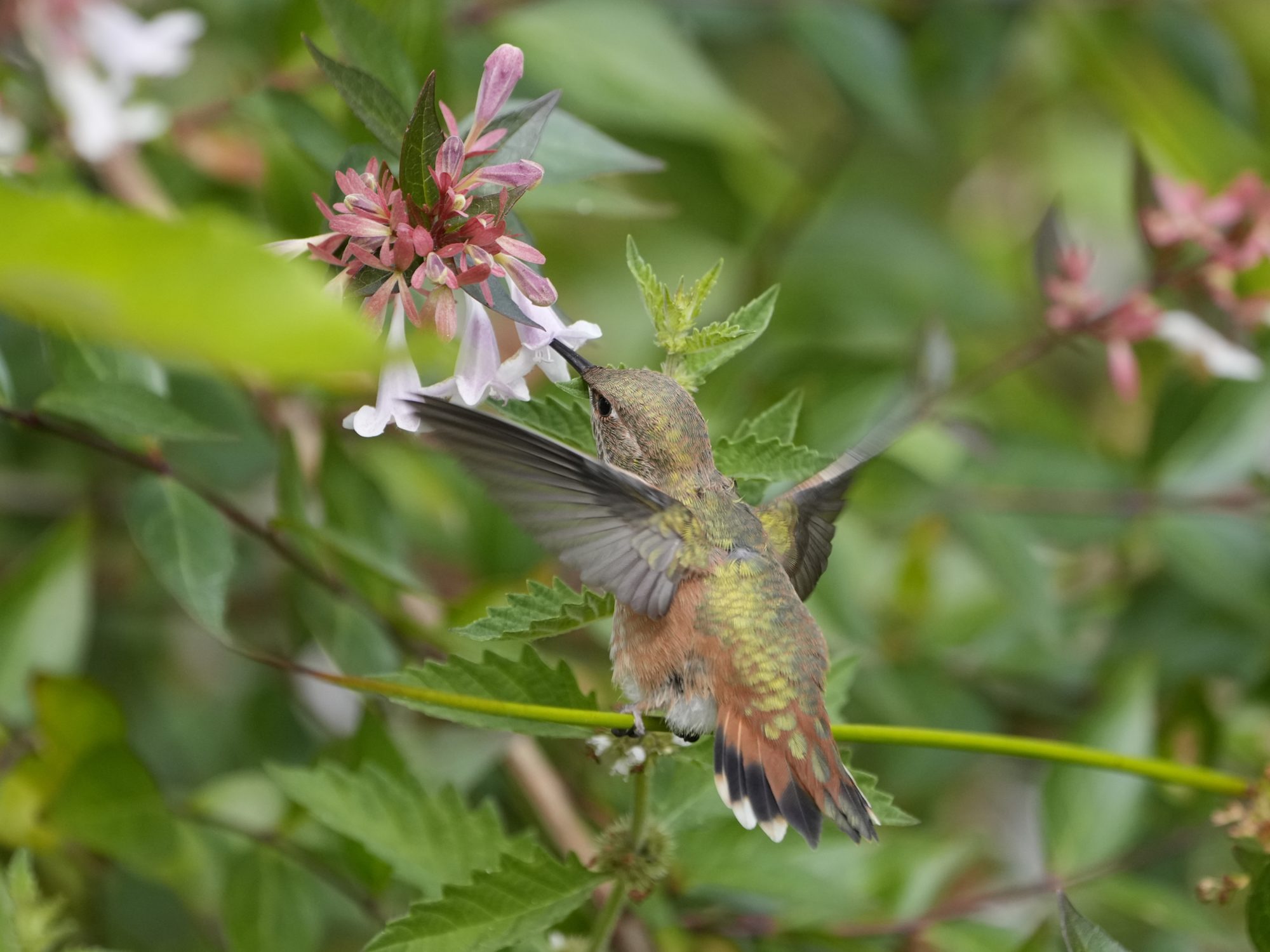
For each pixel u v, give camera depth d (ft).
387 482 7.34
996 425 7.37
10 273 5.87
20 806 7.00
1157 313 7.16
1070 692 7.36
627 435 6.81
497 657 6.75
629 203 6.93
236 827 6.98
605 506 6.73
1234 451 7.32
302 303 5.86
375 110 6.72
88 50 7.13
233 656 7.37
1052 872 7.06
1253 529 7.29
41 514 7.41
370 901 6.97
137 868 6.97
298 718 7.27
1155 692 7.29
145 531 6.90
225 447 7.27
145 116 7.14
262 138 7.17
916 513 7.30
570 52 7.34
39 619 7.11
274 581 7.35
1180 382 7.32
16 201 5.86
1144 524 7.33
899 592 7.34
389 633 7.04
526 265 6.70
